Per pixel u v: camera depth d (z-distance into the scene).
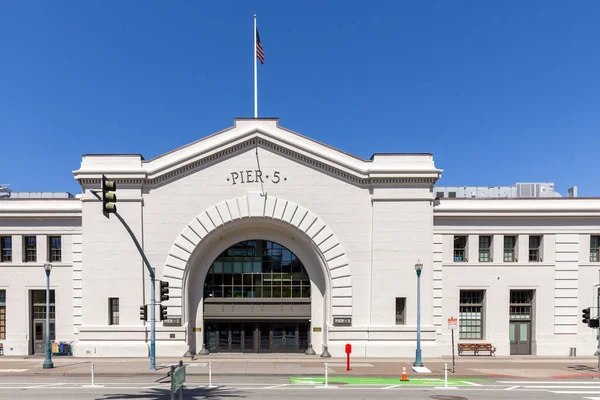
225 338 32.34
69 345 30.98
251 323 32.41
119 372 24.12
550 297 32.09
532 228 32.38
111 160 30.97
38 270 31.94
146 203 30.84
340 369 25.69
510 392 20.41
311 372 24.70
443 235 32.19
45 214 31.94
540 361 29.36
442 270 31.98
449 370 25.69
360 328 30.41
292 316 32.06
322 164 31.06
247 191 30.98
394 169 30.89
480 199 32.41
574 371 25.75
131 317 30.25
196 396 18.81
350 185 31.25
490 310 31.91
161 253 30.62
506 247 32.72
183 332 30.20
